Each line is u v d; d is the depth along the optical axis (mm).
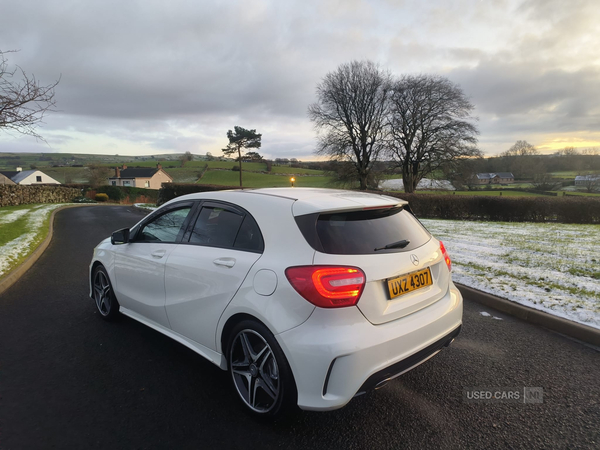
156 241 3510
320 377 2104
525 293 5020
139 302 3605
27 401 2711
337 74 38312
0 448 2197
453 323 2779
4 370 3178
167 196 29688
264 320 2311
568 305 4496
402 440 2291
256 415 2486
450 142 34625
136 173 86438
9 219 16422
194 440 2291
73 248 9984
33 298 5301
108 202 47094
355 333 2148
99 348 3605
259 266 2434
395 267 2428
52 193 36531
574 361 3332
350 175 39062
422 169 36750
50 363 3303
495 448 2215
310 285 2160
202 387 2914
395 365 2271
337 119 39219
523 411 2588
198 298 2863
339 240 2359
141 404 2680
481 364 3279
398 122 37094
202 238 3043
